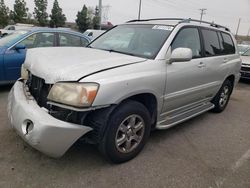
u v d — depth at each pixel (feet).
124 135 10.50
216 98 17.81
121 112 10.00
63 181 9.48
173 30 12.66
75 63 9.91
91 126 9.64
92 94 8.91
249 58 33.96
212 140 13.93
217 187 9.87
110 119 9.81
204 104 16.61
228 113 19.11
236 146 13.44
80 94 8.81
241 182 10.30
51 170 10.03
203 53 14.76
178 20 14.07
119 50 12.65
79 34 24.94
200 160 11.68
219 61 16.21
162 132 14.34
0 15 142.51
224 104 19.03
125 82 9.72
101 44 13.94
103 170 10.28
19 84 11.62
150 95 11.28
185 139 13.73
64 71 9.31
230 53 18.17
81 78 8.99
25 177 9.54
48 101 9.24
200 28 14.85
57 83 9.13
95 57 10.84
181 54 11.30
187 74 12.98
